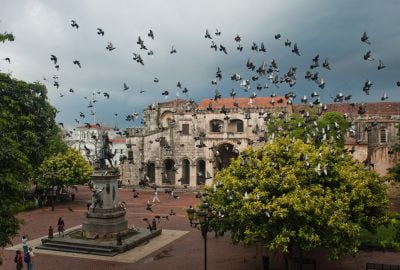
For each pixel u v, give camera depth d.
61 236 41.31
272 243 25.11
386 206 31.91
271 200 26.36
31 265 32.00
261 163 28.67
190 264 33.97
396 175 38.53
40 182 64.12
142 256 36.41
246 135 79.94
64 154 71.25
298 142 31.28
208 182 83.00
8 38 21.14
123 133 60.09
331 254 26.64
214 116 82.31
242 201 26.45
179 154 85.12
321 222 25.39
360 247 36.75
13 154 21.42
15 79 52.12
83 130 93.94
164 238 42.91
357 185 29.39
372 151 70.38
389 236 37.25
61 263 34.47
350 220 28.75
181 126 85.00
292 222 26.02
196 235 44.28
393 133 73.19
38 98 55.44
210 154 82.50
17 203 22.58
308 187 27.59
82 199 73.06
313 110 58.06
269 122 54.19
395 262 33.31
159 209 60.91
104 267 33.38
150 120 93.25
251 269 32.50
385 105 79.31
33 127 54.56
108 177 41.22
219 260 35.06
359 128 74.31
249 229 26.30
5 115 23.45
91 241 39.22
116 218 41.19
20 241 41.97
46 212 59.78
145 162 87.69
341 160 32.53
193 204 65.06
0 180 20.58
